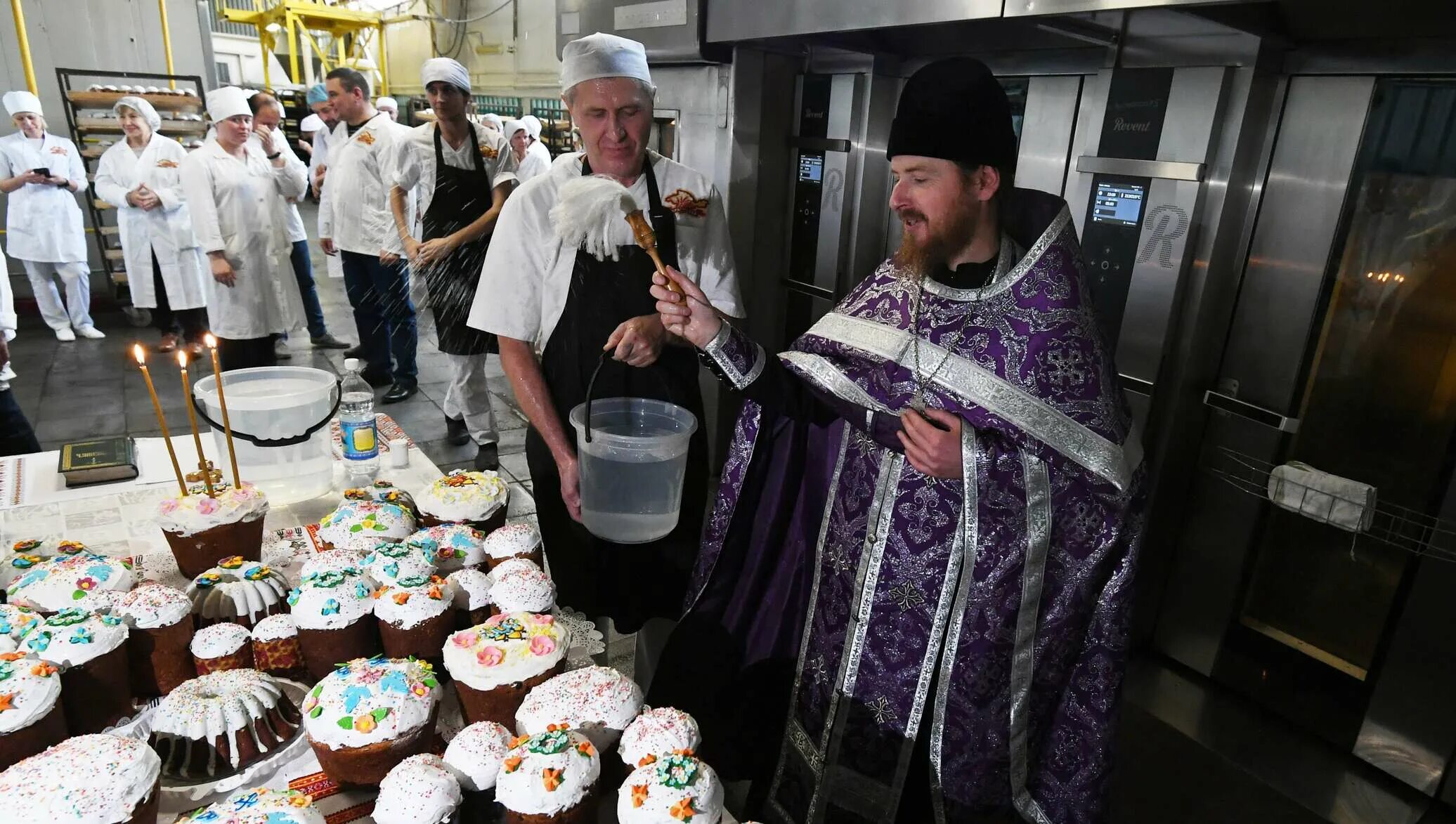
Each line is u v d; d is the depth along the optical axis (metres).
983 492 1.20
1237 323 2.14
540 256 1.60
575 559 1.81
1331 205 1.93
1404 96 1.79
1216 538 2.29
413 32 12.32
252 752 1.06
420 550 1.42
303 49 14.96
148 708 1.19
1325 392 2.02
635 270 1.60
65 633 1.13
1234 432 2.20
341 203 4.18
